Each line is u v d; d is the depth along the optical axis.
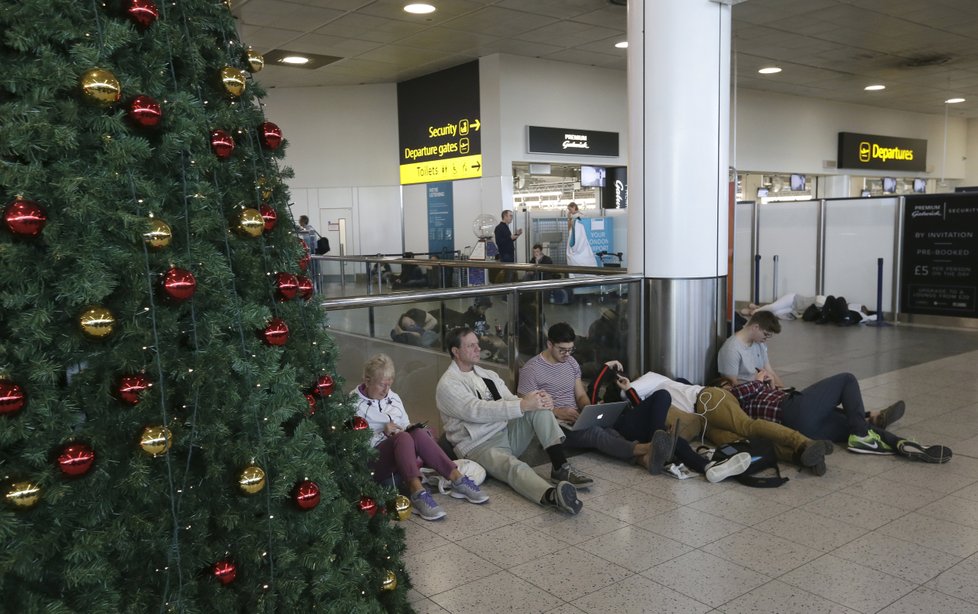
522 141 12.76
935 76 14.98
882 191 19.69
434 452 3.96
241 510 2.04
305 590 2.20
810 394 4.61
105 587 1.76
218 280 1.98
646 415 4.65
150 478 1.86
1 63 1.65
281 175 2.37
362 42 11.53
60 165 1.67
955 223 10.14
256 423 2.04
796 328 10.45
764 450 4.29
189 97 1.92
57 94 1.69
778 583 2.98
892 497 3.88
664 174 5.50
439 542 3.46
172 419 1.90
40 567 1.68
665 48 5.39
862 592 2.89
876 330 10.05
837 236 11.51
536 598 2.91
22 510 1.60
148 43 1.90
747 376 5.17
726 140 5.61
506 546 3.39
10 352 1.63
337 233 15.32
